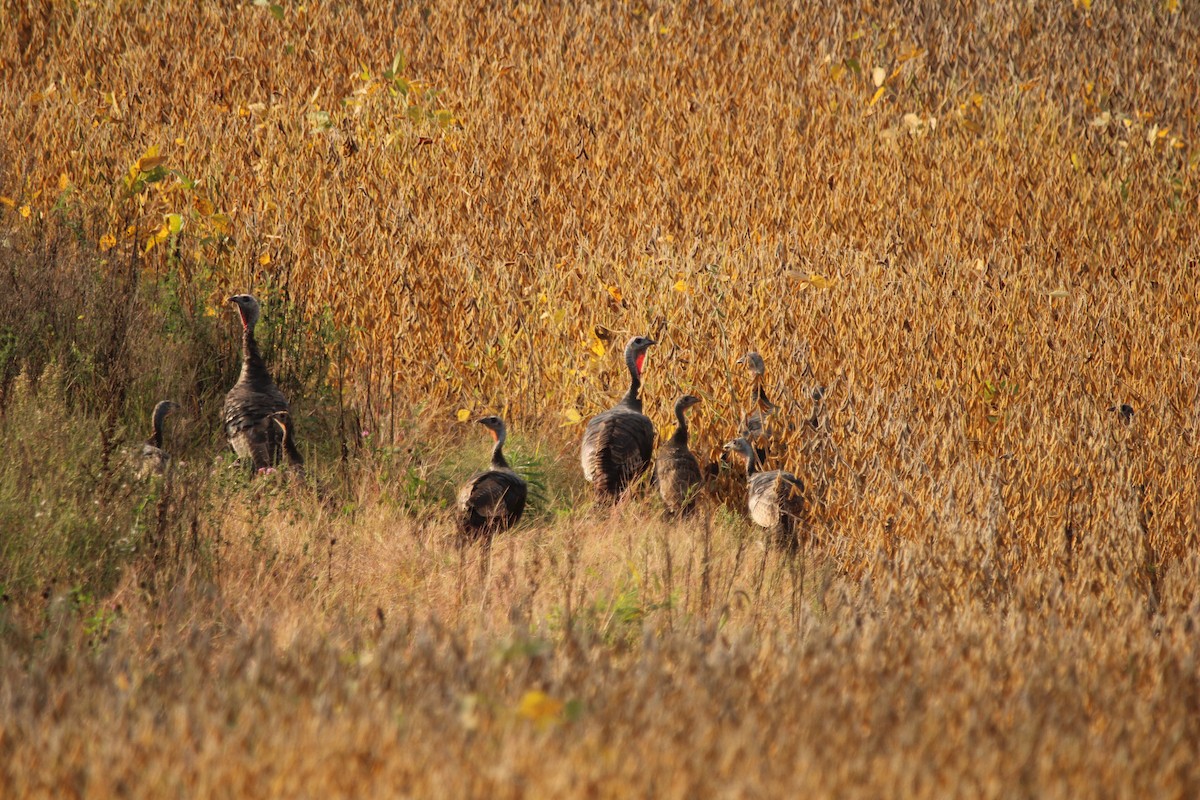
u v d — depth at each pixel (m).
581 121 69.69
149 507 31.58
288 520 33.97
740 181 64.56
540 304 49.12
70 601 26.12
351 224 52.88
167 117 65.00
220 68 71.56
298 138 60.44
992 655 23.53
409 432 42.31
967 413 43.62
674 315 48.06
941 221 64.50
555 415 46.44
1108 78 92.31
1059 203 68.56
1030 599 28.75
